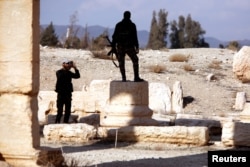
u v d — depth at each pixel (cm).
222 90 3778
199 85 3853
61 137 1914
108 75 3841
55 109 2811
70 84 2222
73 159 1264
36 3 1141
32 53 1125
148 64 4406
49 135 1923
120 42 2128
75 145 1814
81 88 3531
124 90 2077
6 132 1125
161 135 1838
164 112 3259
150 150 1714
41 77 3672
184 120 2427
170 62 4588
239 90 3831
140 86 2078
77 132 1903
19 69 1122
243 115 2417
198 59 4894
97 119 2508
